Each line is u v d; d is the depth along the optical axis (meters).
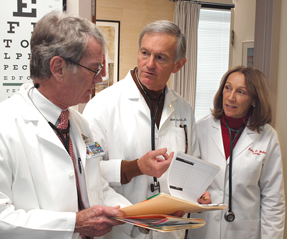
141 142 1.36
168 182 1.15
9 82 1.42
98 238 1.17
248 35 3.25
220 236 1.50
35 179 0.88
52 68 0.85
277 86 2.02
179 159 1.15
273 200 1.48
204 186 1.22
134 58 4.15
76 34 0.84
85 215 0.89
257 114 1.47
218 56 4.64
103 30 4.01
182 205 0.90
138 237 1.29
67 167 0.94
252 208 1.50
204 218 1.54
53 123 0.95
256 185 1.50
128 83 1.46
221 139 1.56
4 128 0.84
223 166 1.51
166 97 1.48
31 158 0.87
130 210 0.88
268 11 2.01
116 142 1.34
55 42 0.83
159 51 1.23
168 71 1.30
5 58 1.40
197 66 4.62
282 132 2.06
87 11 1.53
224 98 1.49
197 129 1.67
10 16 1.39
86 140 1.09
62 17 0.87
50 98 0.94
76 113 1.14
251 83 1.42
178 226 0.86
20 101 0.93
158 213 0.94
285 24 1.98
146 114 1.38
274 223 1.46
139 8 4.11
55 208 0.90
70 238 0.87
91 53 0.88
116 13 4.02
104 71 0.98
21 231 0.81
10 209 0.82
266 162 1.50
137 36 4.13
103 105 1.36
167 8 4.25
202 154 1.63
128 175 1.26
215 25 4.59
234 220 1.49
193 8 4.33
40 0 1.42
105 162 1.31
